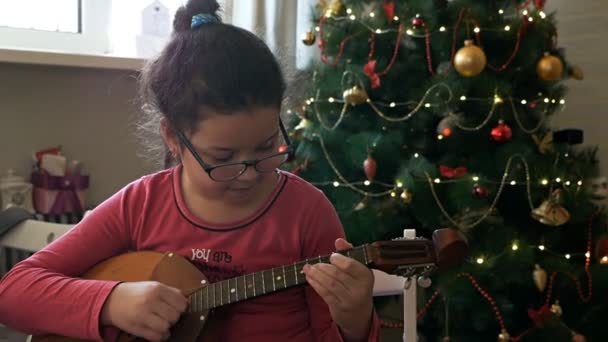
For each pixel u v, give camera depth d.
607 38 2.29
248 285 0.91
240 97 0.88
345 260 0.82
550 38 1.95
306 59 2.20
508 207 1.99
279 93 0.93
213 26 0.99
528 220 1.98
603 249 1.94
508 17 1.96
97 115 1.92
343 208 1.93
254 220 1.00
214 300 0.93
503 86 1.90
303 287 0.99
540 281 1.82
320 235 1.00
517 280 1.82
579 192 1.91
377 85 1.89
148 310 0.91
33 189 1.82
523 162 1.90
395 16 1.94
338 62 2.00
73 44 2.00
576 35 2.34
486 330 1.90
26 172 1.83
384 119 1.98
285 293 0.97
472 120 1.94
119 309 0.93
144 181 1.09
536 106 1.98
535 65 1.94
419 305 1.88
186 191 1.04
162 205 1.05
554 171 1.90
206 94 0.89
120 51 2.05
